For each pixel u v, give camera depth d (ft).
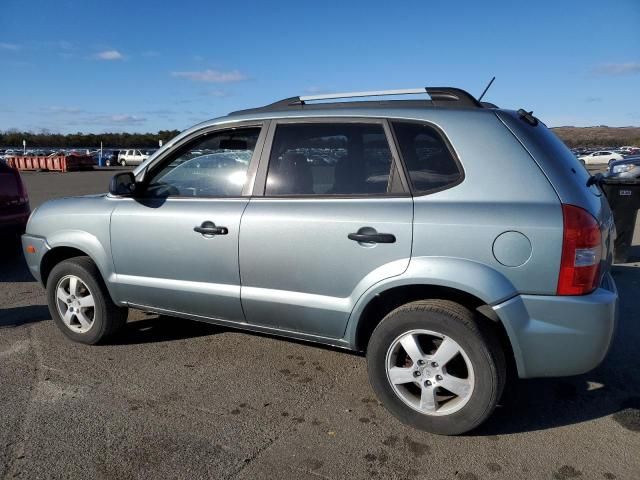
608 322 8.89
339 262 10.09
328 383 11.85
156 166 12.69
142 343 14.15
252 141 11.58
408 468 8.81
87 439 9.66
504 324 8.93
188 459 9.07
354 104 10.91
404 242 9.47
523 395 11.30
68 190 68.49
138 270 12.64
